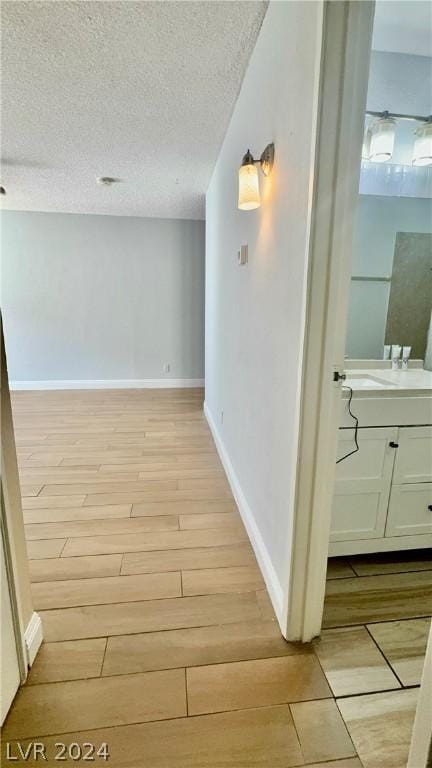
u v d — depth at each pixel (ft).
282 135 4.24
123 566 5.61
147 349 16.70
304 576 4.17
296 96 3.76
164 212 14.75
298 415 3.81
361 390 5.13
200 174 10.36
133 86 6.23
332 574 5.56
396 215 6.86
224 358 8.83
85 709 3.63
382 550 5.70
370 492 5.44
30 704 3.65
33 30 4.89
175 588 5.19
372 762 3.26
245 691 3.82
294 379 3.98
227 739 3.41
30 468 8.86
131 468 8.93
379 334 7.18
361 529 5.56
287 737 3.43
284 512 4.43
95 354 16.39
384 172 6.69
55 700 3.70
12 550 3.61
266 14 4.62
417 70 6.33
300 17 3.59
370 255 6.92
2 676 3.50
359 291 7.00
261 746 3.36
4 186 11.51
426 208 6.91
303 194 3.61
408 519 5.65
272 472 4.94
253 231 5.74
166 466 9.06
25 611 4.08
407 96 6.40
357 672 4.04
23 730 3.44
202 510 7.16
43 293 15.52
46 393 15.75
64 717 3.55
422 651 4.30
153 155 9.08
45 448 10.07
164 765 3.22
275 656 4.21
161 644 4.33
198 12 4.61
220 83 6.14
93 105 6.84
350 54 3.05
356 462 5.32
